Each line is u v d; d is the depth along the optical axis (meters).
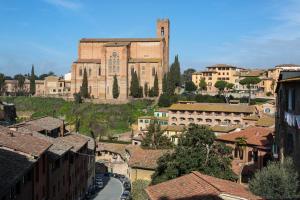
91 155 89.56
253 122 122.31
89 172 87.25
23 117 178.75
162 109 160.75
